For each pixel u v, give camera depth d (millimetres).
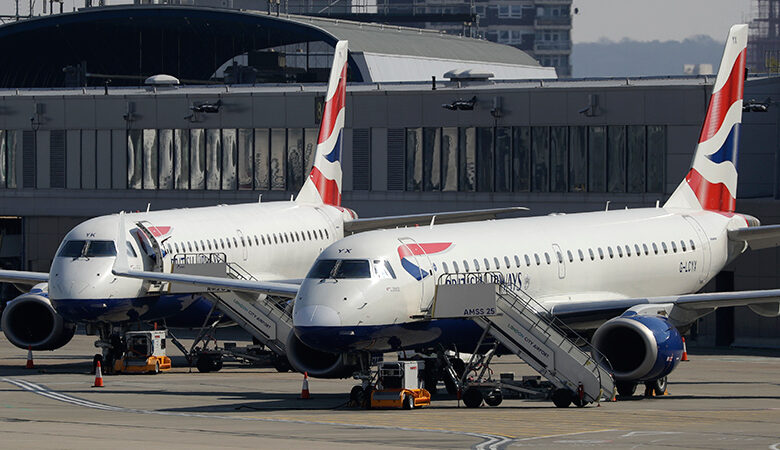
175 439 84500
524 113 198375
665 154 189875
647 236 146500
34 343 151750
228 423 95062
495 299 111125
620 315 119938
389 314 110438
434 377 119875
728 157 162750
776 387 129500
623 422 96438
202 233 152500
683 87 188125
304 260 170750
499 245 126500
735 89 162375
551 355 111000
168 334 148875
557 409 107688
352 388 115438
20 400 113250
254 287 130000
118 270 136250
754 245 160625
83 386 126688
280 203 174500
